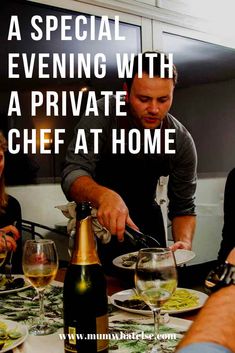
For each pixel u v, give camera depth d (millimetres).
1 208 2330
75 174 1807
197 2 3936
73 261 942
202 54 4156
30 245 1180
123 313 1197
